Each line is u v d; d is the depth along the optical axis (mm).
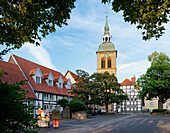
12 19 6312
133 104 60688
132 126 14102
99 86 31781
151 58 36781
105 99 39469
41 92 30562
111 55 63938
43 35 7195
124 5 6062
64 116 25203
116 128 13008
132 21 6297
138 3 5746
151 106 61156
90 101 29891
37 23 6844
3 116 3559
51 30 7133
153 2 5516
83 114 24906
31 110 3811
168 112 35781
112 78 40031
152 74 34688
